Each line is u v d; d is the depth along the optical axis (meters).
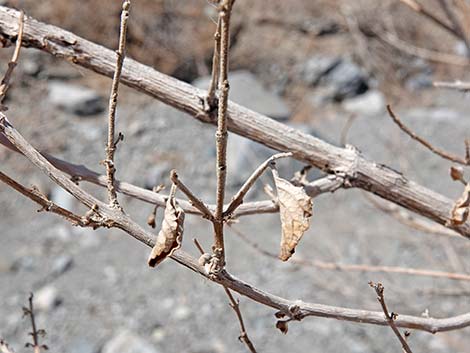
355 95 6.37
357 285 3.68
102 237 4.65
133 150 5.41
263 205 1.32
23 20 1.21
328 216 4.80
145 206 4.79
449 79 6.48
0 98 1.10
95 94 5.77
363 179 1.46
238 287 1.04
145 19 6.19
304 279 4.20
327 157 1.44
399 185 1.48
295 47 6.75
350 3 6.84
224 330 4.00
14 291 4.18
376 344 3.88
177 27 6.26
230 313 4.11
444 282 4.07
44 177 4.96
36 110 5.61
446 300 3.93
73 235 4.63
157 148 5.45
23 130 5.42
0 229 4.64
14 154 5.11
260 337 3.96
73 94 5.69
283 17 6.97
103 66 1.32
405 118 5.88
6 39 1.29
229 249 4.55
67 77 5.90
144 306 4.15
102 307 4.13
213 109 1.34
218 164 0.93
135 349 3.81
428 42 6.66
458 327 1.28
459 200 1.46
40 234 4.62
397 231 4.50
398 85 6.40
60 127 5.52
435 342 3.80
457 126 5.73
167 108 5.84
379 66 6.53
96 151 5.36
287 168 4.48
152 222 1.27
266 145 1.41
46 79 5.85
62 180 0.98
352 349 3.87
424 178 5.11
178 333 3.98
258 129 1.39
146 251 4.57
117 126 5.61
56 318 4.03
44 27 1.30
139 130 5.59
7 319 3.97
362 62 6.55
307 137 1.43
